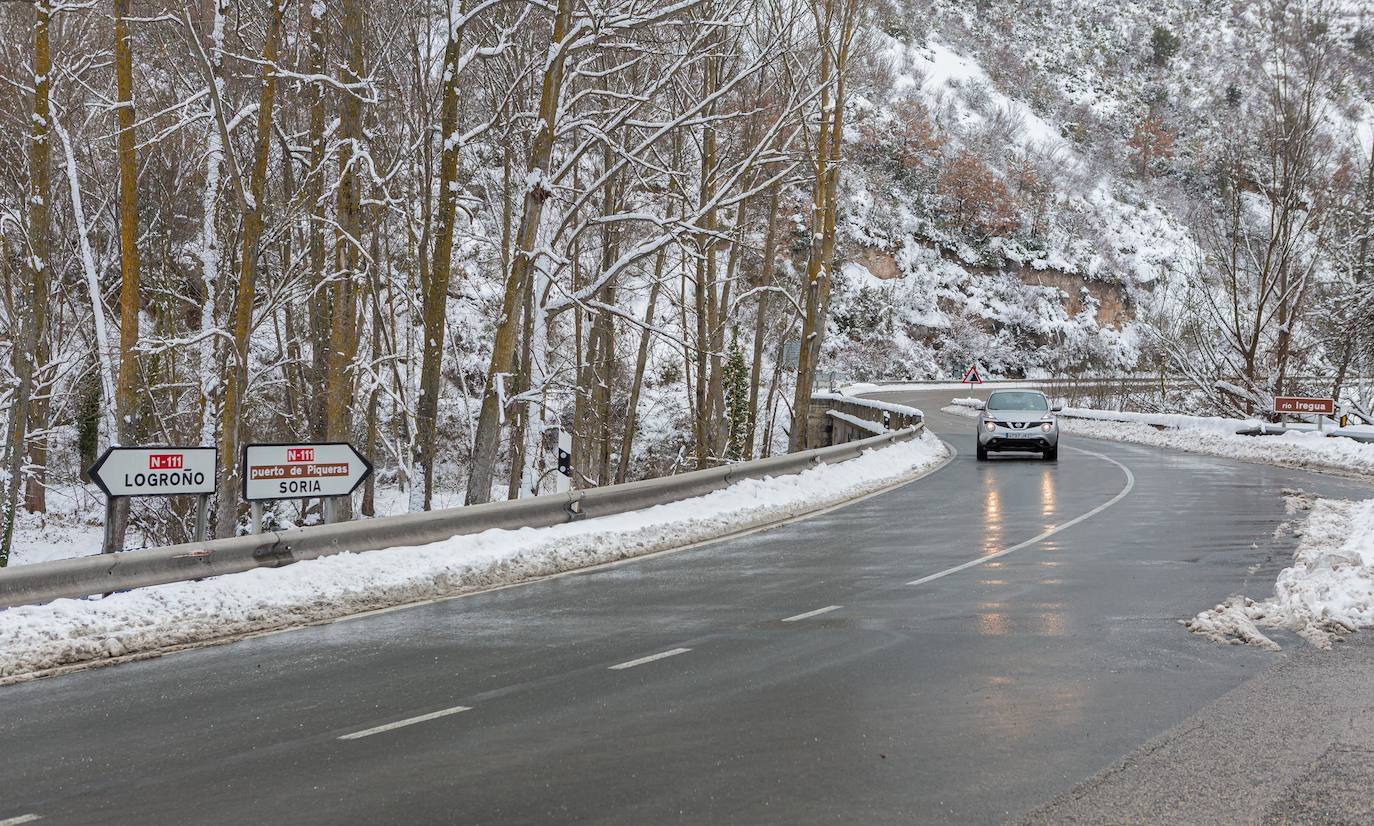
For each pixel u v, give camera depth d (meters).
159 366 28.94
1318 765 5.64
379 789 5.50
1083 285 122.94
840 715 6.71
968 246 119.19
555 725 6.62
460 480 44.22
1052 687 7.33
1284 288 45.59
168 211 28.39
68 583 10.02
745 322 62.69
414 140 23.50
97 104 21.75
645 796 5.31
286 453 12.53
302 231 25.55
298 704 7.28
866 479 23.55
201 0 21.58
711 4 22.38
